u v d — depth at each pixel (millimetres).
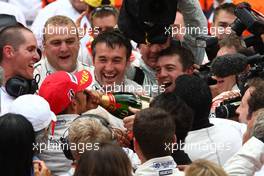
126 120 15797
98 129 14352
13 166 13453
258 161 14750
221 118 17234
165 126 14016
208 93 15898
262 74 17953
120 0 26703
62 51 18391
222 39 20109
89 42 21375
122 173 12672
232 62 18328
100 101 16453
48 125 15219
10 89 16703
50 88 15961
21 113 15055
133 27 17922
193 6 18781
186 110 15156
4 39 17219
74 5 25359
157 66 18438
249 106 15836
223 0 27219
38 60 17609
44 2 28047
